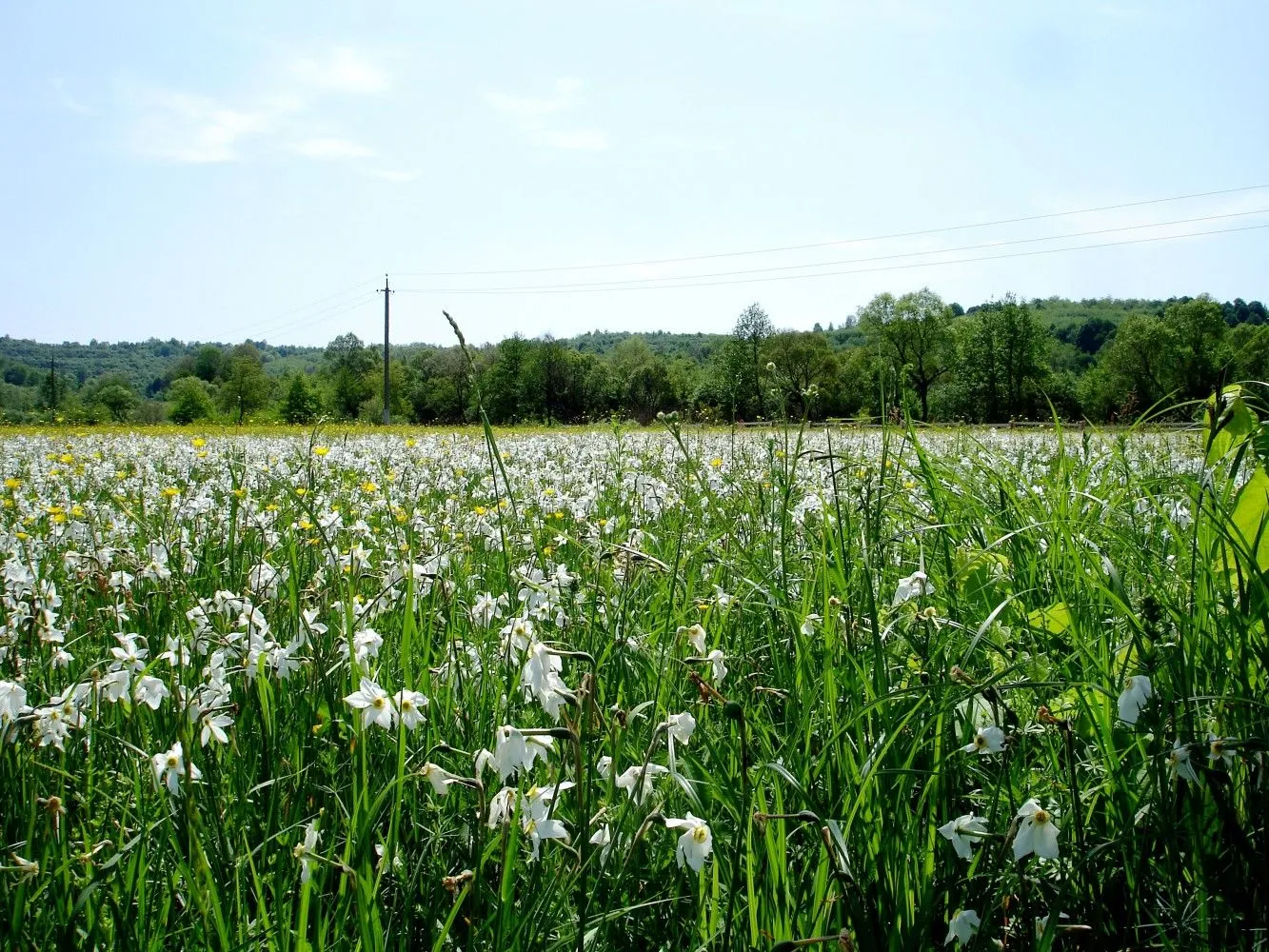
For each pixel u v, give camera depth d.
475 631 4.18
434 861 2.91
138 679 3.33
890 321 107.25
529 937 2.56
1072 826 2.96
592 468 13.23
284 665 3.70
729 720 3.62
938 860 2.88
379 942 2.46
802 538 5.49
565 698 2.63
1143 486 4.57
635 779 2.79
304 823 3.09
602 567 4.75
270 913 2.74
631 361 123.88
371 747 3.38
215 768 3.19
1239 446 3.89
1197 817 2.79
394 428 42.59
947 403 99.38
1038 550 4.56
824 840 2.42
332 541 5.69
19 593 4.61
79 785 3.40
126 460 18.59
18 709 3.14
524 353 114.12
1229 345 75.75
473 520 7.53
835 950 2.44
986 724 3.37
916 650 3.74
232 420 69.44
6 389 140.75
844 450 8.65
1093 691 3.22
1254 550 3.29
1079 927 2.42
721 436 16.95
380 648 4.16
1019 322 97.88
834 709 3.27
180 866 2.70
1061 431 5.15
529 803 2.55
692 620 4.60
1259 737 2.87
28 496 11.95
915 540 4.96
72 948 2.47
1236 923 2.59
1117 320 157.62
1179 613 3.26
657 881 3.03
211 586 5.79
